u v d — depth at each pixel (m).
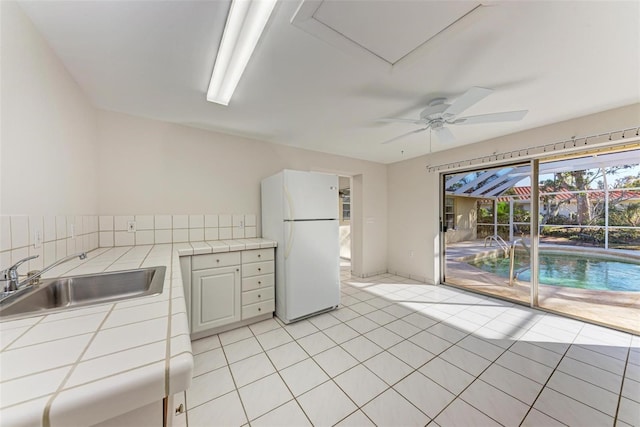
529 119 2.49
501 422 1.35
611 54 1.48
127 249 2.17
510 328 2.44
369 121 2.54
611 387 1.61
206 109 2.26
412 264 4.23
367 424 1.34
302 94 1.98
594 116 2.35
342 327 2.48
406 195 4.33
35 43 1.29
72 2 1.12
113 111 2.29
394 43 1.39
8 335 0.62
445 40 1.36
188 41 1.38
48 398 0.41
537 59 1.54
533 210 2.91
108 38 1.36
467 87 1.87
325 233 2.84
